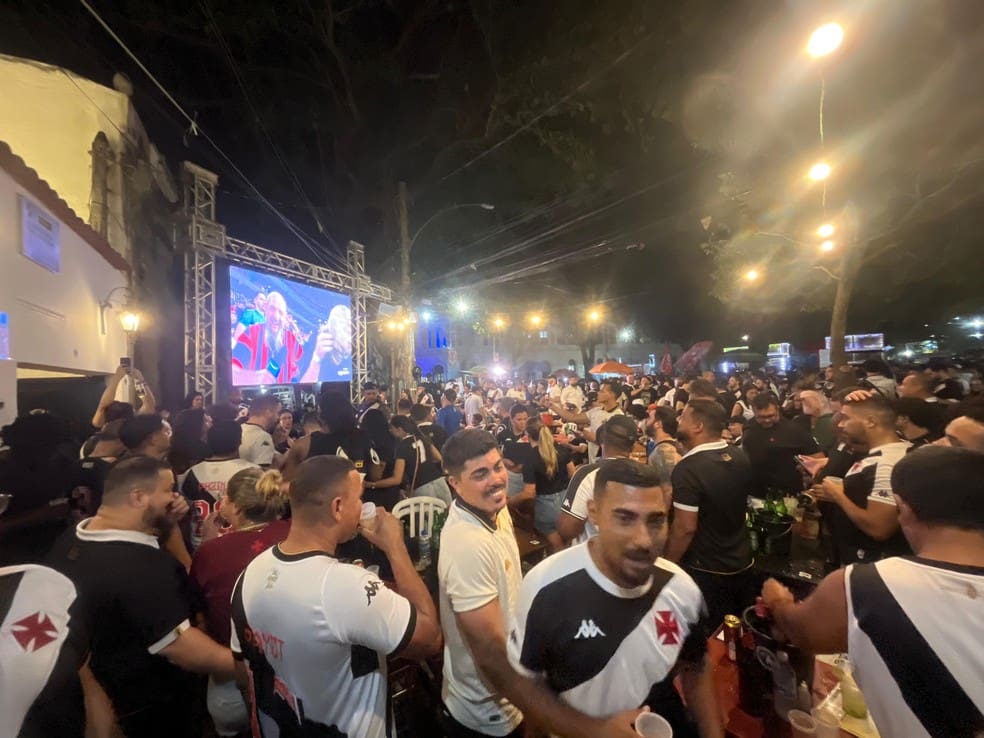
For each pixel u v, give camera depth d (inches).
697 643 66.7
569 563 66.3
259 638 69.6
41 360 185.2
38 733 53.1
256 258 402.6
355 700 69.9
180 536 112.8
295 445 203.9
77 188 306.7
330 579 69.0
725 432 250.2
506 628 77.0
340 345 523.5
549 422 274.7
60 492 105.8
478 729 83.7
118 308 289.7
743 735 71.9
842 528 124.9
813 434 215.5
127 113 327.3
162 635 79.3
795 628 65.7
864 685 54.1
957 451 57.6
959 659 47.9
